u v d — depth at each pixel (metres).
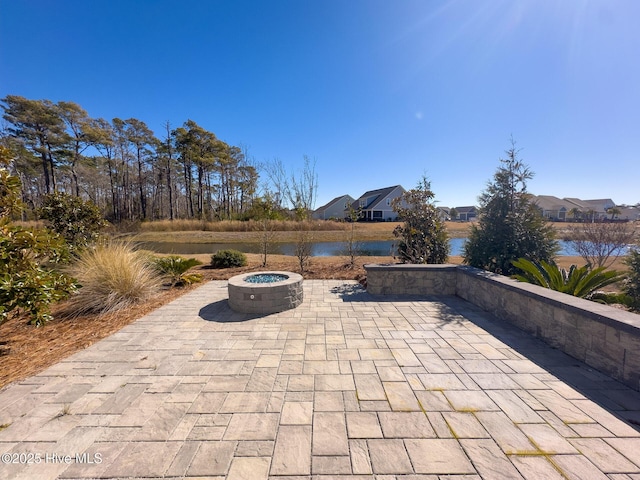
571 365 2.78
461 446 1.75
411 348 3.20
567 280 4.37
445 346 3.24
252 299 4.45
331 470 1.58
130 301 4.85
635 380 2.34
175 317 4.31
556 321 3.16
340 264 9.04
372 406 2.16
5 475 1.54
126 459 1.66
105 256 5.04
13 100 22.55
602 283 3.96
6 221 3.14
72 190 31.34
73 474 1.56
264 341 3.42
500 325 3.90
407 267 5.57
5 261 2.96
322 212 42.66
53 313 4.40
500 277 4.44
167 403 2.21
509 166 5.47
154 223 25.02
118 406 2.17
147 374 2.66
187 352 3.13
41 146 24.52
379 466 1.60
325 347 3.24
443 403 2.19
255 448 1.74
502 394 2.30
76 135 26.45
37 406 2.17
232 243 19.41
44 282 3.05
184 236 21.41
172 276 6.42
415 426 1.93
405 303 4.98
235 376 2.62
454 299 5.22
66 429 1.91
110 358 2.98
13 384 2.48
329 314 4.42
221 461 1.64
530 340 3.39
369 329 3.79
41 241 3.25
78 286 3.69
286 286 4.59
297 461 1.64
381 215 37.34
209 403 2.21
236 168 31.70
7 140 22.78
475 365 2.80
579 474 1.53
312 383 2.49
